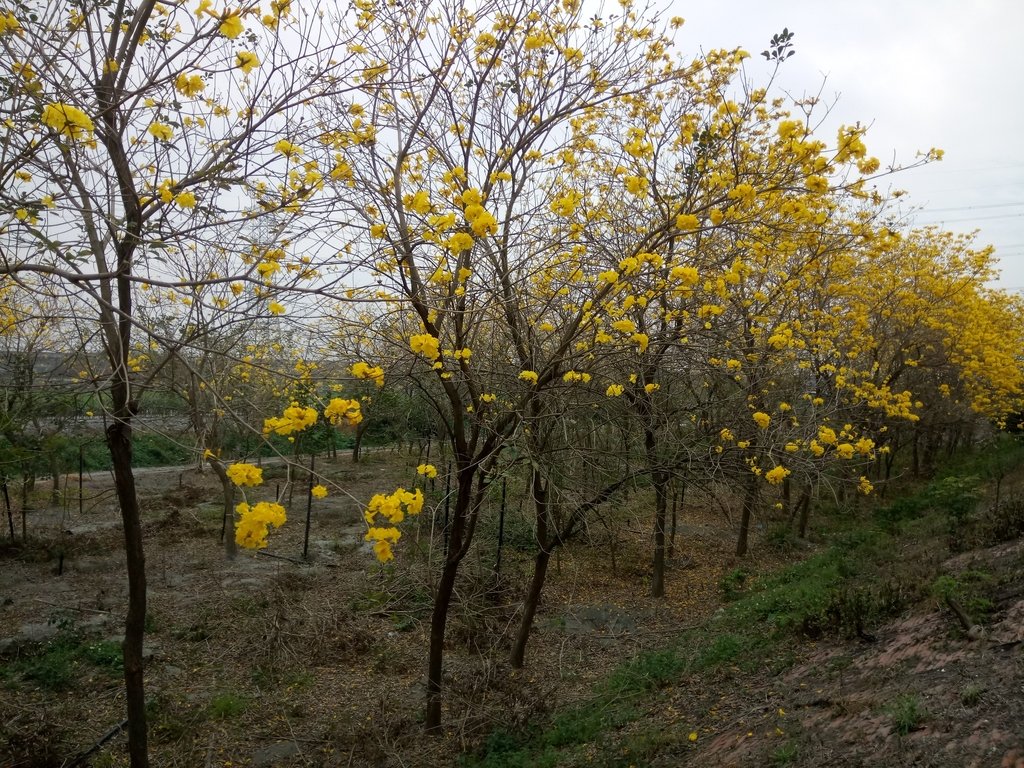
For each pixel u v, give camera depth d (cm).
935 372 1512
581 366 516
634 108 638
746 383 643
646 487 709
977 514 938
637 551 1112
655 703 584
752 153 594
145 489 1392
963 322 1259
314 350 458
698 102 613
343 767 515
